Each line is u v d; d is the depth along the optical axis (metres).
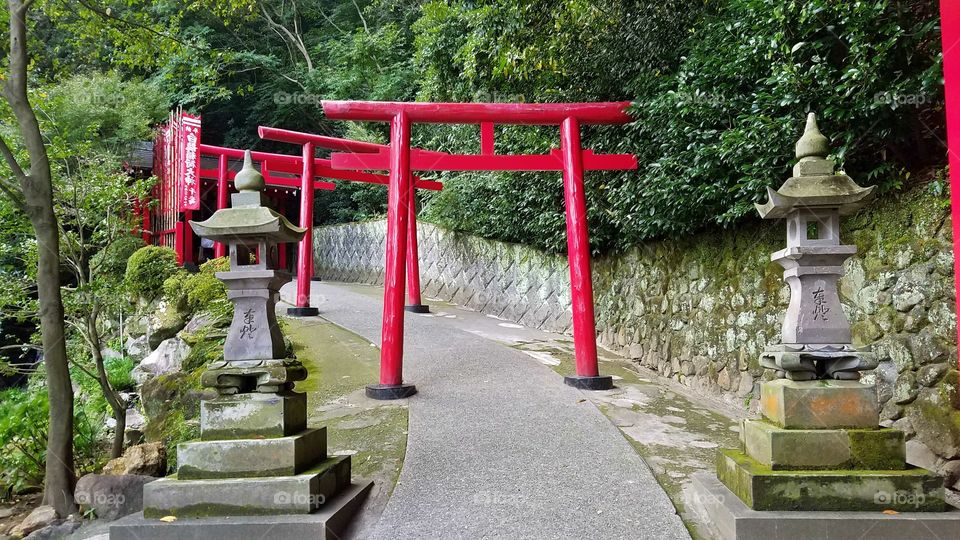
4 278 6.00
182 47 6.27
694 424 5.02
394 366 5.64
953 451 3.67
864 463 2.78
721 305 6.34
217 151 13.74
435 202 14.07
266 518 2.86
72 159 7.57
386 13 20.09
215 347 6.11
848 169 4.48
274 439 3.03
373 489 3.55
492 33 7.33
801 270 3.04
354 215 19.75
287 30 20.45
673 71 6.46
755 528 2.64
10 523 4.31
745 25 4.71
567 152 6.50
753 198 4.89
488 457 3.92
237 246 3.39
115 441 5.24
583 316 6.19
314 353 7.22
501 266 12.23
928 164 4.10
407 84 17.41
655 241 8.02
